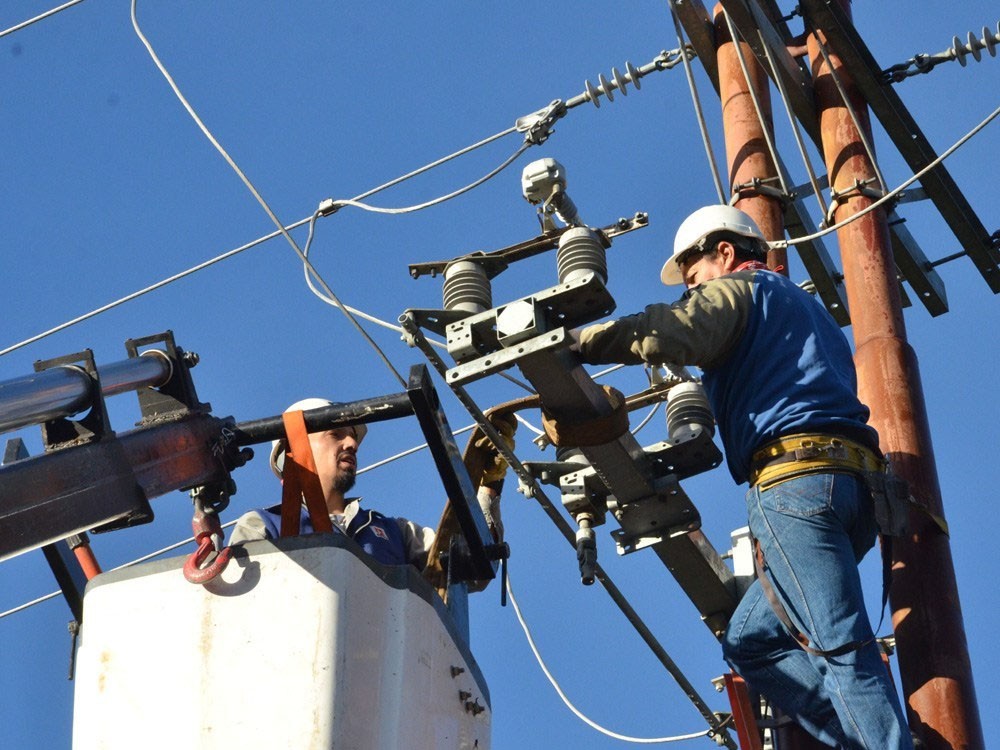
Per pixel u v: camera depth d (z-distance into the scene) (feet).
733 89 34.30
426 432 21.59
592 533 27.84
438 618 20.95
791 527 22.53
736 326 23.79
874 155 33.42
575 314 23.34
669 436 28.04
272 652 19.42
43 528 19.03
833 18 33.83
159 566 20.16
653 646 31.07
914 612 25.96
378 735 19.45
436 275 25.43
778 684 24.14
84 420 20.11
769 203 32.27
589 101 35.04
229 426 22.30
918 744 24.90
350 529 26.17
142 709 19.48
